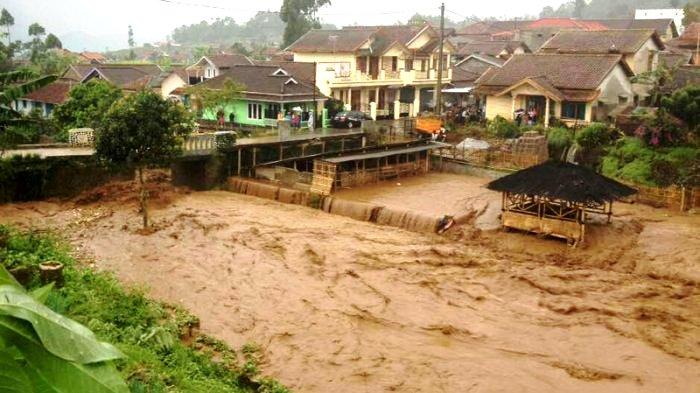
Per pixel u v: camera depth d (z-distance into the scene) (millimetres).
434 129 44062
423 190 35062
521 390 15641
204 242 26203
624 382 16172
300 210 32188
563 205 26531
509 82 46719
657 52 51969
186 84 56688
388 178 37844
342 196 33156
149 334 14773
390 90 58719
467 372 16422
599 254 25125
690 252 24844
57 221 28297
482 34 90562
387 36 59344
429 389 15508
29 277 16688
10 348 1716
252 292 21203
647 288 22094
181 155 31203
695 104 33031
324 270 23359
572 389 15781
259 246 25828
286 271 23219
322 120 47562
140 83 57000
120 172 33594
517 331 18891
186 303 20031
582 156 36906
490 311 20266
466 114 49688
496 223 28812
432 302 20828
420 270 23641
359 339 18031
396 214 30031
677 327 19172
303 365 16422
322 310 19906
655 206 31609
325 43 57625
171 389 11805
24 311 1767
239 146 36281
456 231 28156
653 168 32719
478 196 33625
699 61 57562
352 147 42469
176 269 23000
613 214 29922
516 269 23844
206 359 15359
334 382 15648
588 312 20219
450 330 18797
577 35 53562
